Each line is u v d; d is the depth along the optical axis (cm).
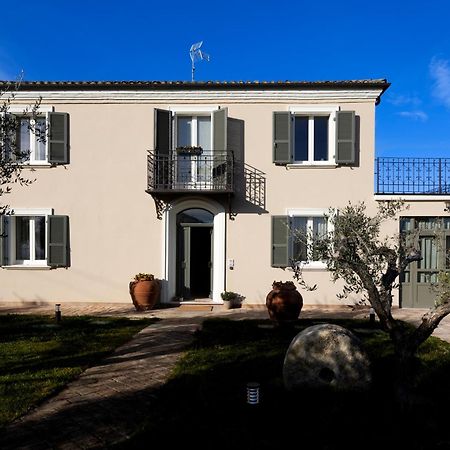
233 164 1069
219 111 1064
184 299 1122
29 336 730
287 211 1082
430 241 1086
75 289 1101
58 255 1092
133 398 446
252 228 1086
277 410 413
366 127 1083
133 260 1095
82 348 645
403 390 425
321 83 1060
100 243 1099
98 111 1103
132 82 1070
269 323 866
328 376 463
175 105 1098
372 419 393
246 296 1081
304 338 469
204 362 571
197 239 1145
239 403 429
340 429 374
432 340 706
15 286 1099
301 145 1119
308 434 365
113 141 1099
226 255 1084
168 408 417
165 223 1091
